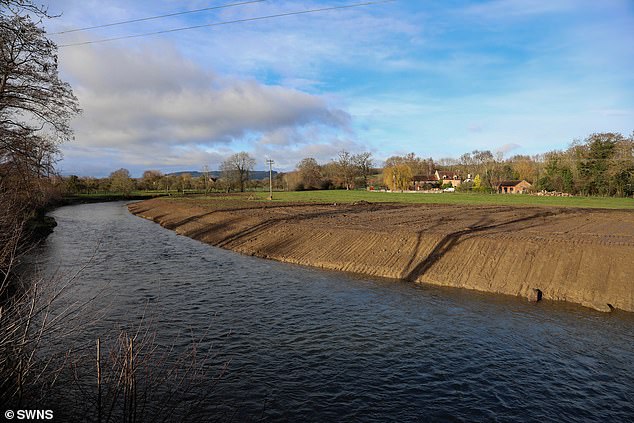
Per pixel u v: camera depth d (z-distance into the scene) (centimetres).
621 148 8612
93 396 932
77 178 12394
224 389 1150
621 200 6862
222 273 2597
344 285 2316
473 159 16825
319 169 15412
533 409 1091
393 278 2477
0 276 1722
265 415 1032
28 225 3575
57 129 2288
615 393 1178
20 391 674
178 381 1149
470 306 1944
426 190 13650
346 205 6175
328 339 1539
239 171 14688
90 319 1606
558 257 2291
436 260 2550
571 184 9144
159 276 2488
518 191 11969
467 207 5519
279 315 1800
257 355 1387
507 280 2220
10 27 1784
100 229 4881
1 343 647
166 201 8138
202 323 1681
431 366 1328
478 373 1286
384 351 1438
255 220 4316
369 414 1055
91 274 2491
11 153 2039
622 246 2286
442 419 1038
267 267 2795
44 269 2569
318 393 1150
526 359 1388
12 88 2044
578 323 1725
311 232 3434
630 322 1734
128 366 756
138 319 1700
